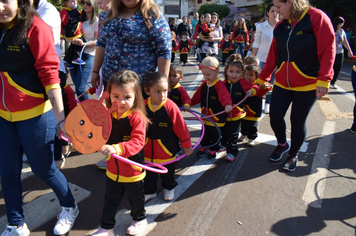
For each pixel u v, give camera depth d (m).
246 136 4.45
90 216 2.67
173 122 2.70
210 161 3.79
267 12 5.28
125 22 2.57
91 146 1.90
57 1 9.32
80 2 4.33
